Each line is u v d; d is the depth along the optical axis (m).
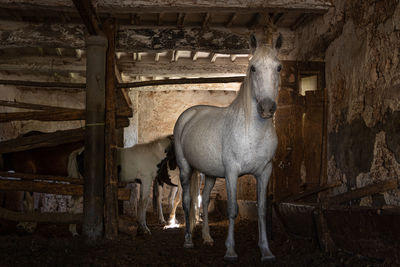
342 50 4.37
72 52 6.97
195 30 5.41
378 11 3.60
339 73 4.45
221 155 3.55
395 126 3.29
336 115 4.48
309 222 3.80
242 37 5.46
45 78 8.32
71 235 5.05
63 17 5.14
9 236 4.52
